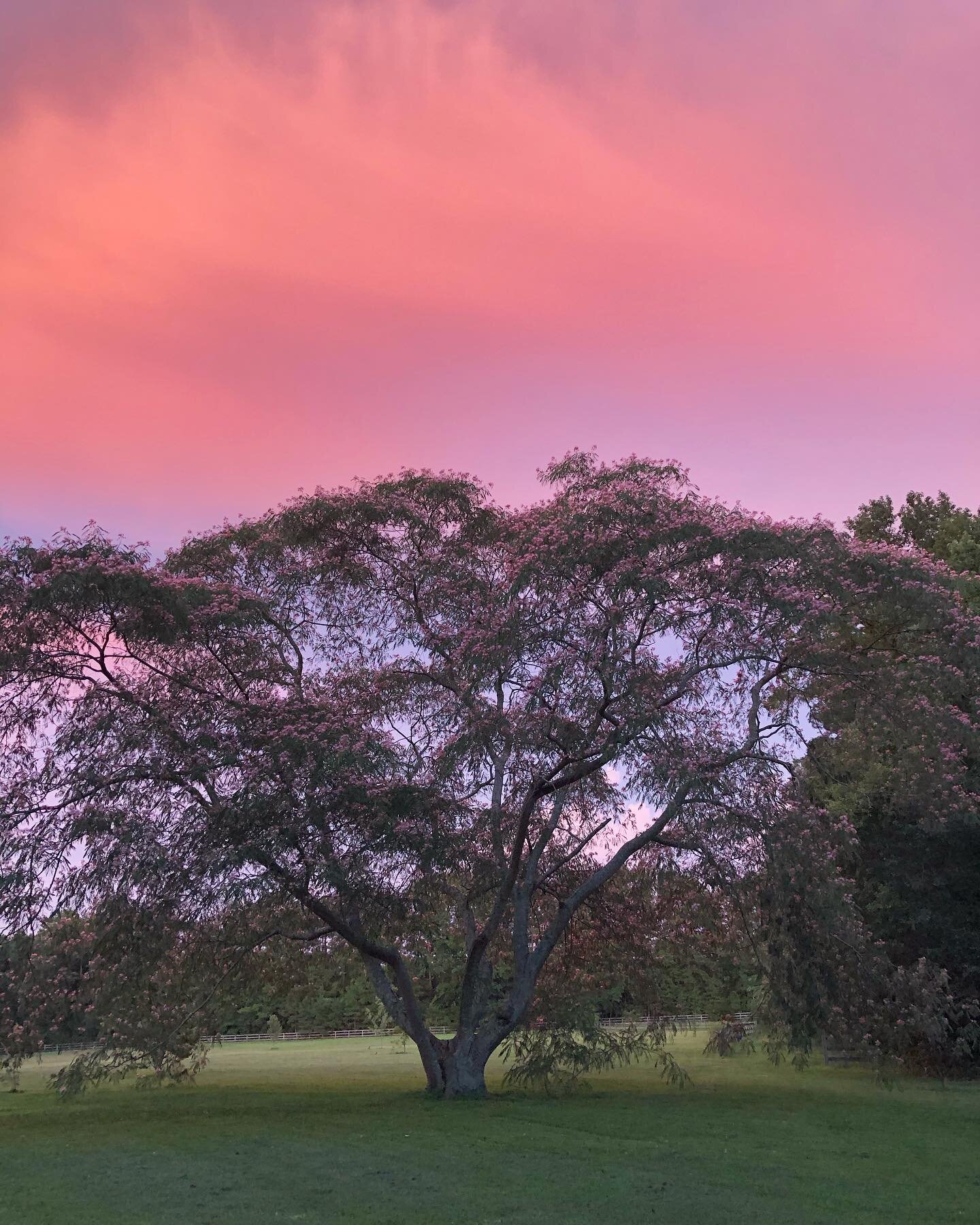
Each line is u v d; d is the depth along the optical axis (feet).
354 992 236.02
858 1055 81.46
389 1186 42.73
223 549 81.10
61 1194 41.14
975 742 72.08
